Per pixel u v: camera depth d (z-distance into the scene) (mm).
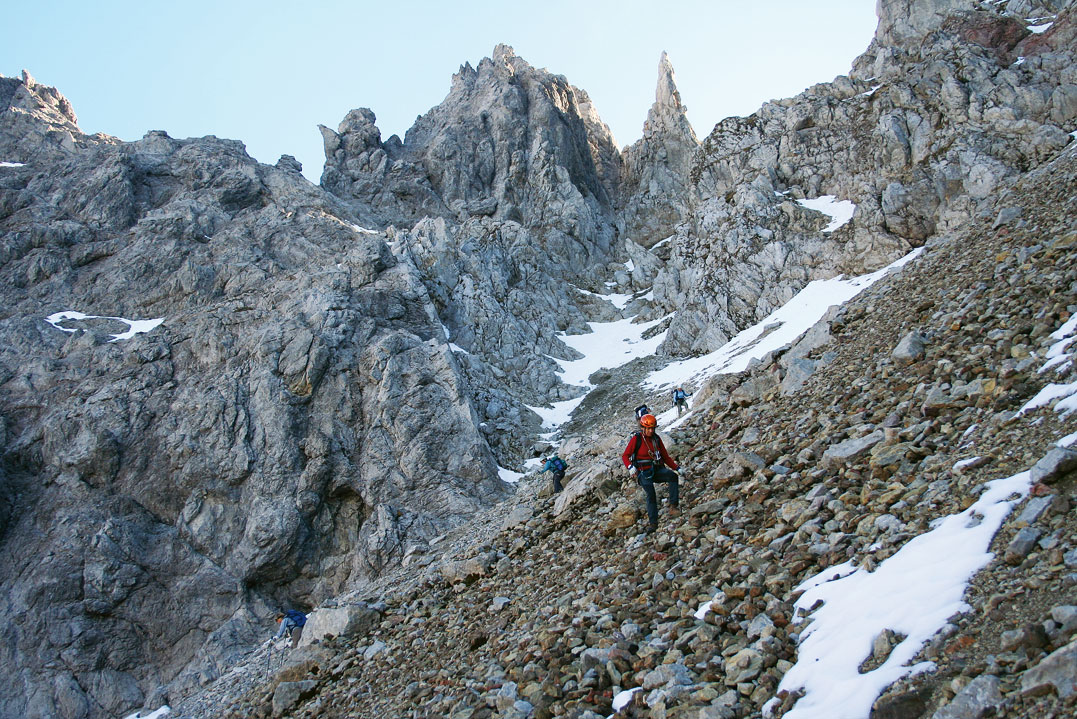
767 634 7410
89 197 71125
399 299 62531
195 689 38406
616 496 16625
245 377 52688
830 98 63062
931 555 6887
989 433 8461
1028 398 8695
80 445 47906
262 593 45375
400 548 44781
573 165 111500
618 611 10039
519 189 102688
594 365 71000
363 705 12703
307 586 46156
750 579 8711
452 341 67938
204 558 45281
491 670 10578
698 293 63656
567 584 12945
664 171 109562
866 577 7301
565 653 9688
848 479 9805
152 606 42594
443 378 55188
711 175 70125
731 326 58281
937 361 11656
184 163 78812
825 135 61281
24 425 49906
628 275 92562
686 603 9406
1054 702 4484
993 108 48969
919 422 10148
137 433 49438
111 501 46406
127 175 73875
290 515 46750
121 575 42812
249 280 62906
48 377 52344
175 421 50094
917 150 52156
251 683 25094
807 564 8430
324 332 55375
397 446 51406
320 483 48719
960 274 15984
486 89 116312
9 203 68938
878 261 49375
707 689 7016
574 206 98875
